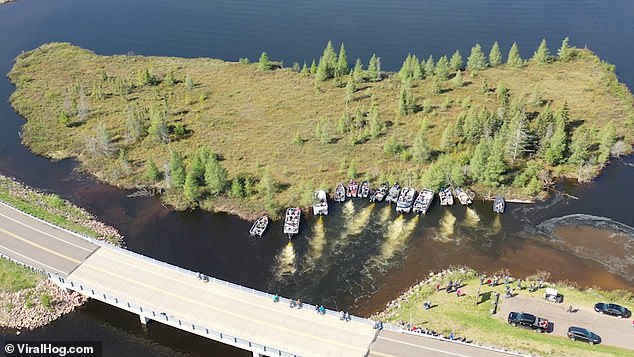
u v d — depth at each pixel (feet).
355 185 446.19
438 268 374.02
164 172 460.96
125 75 631.56
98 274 342.44
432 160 471.62
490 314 319.68
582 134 460.96
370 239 401.49
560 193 445.37
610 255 382.22
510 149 465.06
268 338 299.38
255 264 379.76
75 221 409.69
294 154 489.26
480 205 433.48
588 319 315.37
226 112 556.51
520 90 585.22
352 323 309.83
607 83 593.01
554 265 373.81
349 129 521.24
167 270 346.33
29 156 495.00
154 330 325.83
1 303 336.49
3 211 401.08
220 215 424.05
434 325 314.76
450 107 553.64
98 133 499.10
